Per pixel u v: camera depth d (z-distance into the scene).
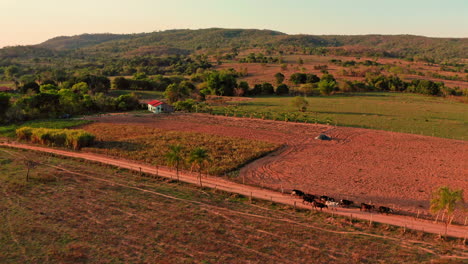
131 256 29.31
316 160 59.25
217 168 54.09
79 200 41.44
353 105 122.06
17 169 53.12
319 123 92.25
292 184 48.28
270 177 51.12
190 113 107.75
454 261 29.25
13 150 65.00
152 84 161.12
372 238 33.69
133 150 64.56
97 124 88.88
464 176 51.38
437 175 51.78
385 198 43.50
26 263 27.97
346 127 86.19
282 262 28.83
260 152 62.94
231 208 40.41
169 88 128.75
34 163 53.22
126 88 160.38
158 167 55.56
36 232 33.22
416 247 31.92
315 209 40.59
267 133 79.81
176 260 28.80
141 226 34.94
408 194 44.72
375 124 91.12
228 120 95.75
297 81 177.88
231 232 34.22
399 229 35.47
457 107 119.31
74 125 86.94
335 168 55.03
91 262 28.28
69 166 55.62
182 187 47.22
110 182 48.41
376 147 67.62
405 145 69.12
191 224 35.72
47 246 30.69
